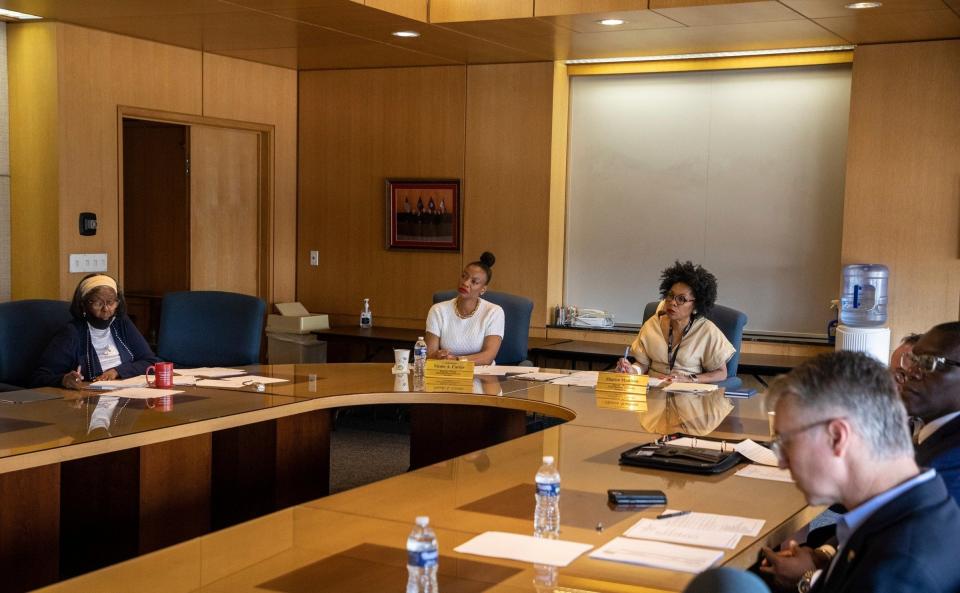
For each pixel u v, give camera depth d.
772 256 6.90
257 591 1.98
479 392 4.50
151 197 7.72
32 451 3.03
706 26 5.89
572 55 6.99
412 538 1.92
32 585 3.35
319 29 6.35
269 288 8.04
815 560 2.34
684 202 7.14
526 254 7.39
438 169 7.66
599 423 3.85
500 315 5.60
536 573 2.11
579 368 7.27
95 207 6.54
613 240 7.38
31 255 6.44
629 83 7.25
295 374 4.89
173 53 7.03
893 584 1.61
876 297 6.32
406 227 7.80
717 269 7.07
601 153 7.37
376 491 2.80
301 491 4.63
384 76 7.80
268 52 7.29
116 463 3.79
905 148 6.23
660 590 2.01
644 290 7.32
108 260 6.65
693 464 3.06
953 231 6.14
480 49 6.88
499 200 7.46
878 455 1.71
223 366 5.51
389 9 5.78
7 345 4.91
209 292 5.62
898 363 2.95
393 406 7.57
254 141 7.95
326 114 8.05
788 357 6.55
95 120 6.52
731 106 6.95
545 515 2.46
